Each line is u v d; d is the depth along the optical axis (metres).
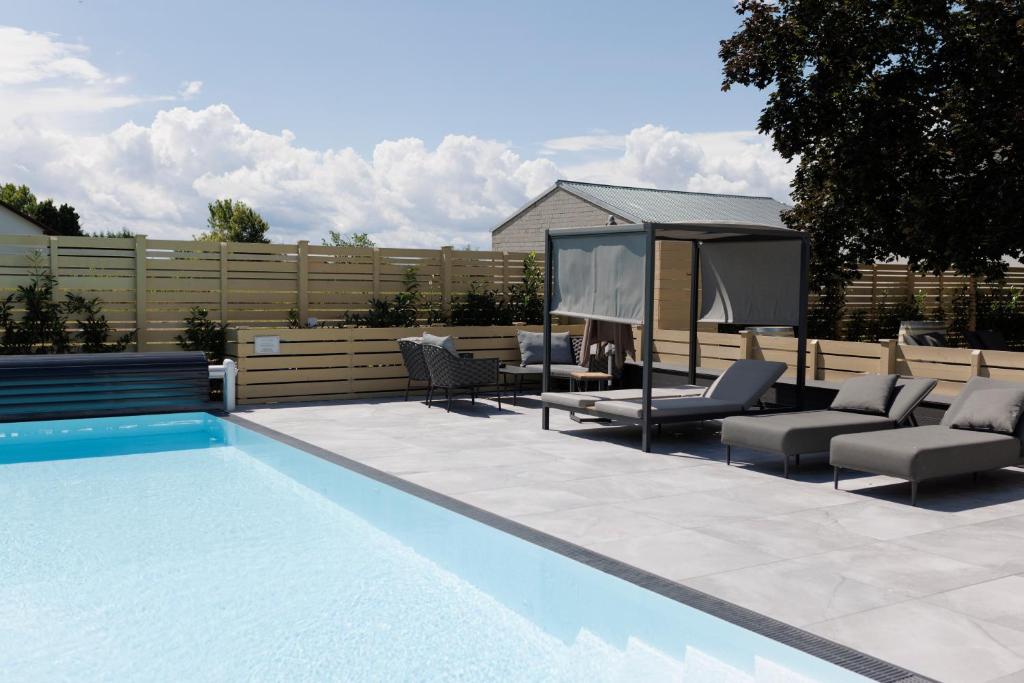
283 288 12.55
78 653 3.90
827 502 6.41
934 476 6.36
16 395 10.13
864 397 8.10
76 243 11.27
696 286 10.59
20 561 5.18
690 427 10.01
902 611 4.18
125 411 10.70
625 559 4.99
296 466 7.85
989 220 11.44
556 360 12.77
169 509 6.36
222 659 3.83
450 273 13.75
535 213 27.91
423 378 11.53
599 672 3.60
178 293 11.86
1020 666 3.55
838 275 13.54
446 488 6.79
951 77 12.00
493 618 4.25
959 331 17.42
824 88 12.21
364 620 4.26
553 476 7.26
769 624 4.00
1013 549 5.22
